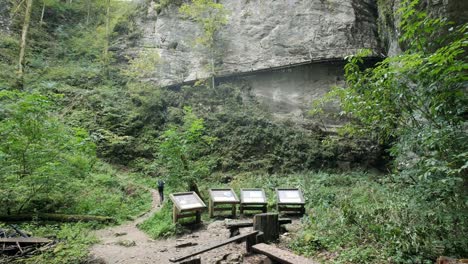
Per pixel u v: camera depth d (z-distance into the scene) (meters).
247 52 23.50
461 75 4.81
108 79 24.03
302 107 21.09
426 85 5.36
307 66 21.77
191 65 24.25
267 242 6.40
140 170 18.05
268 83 22.45
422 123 6.05
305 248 6.00
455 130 5.18
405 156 6.55
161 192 13.20
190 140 11.91
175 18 26.19
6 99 13.06
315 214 8.95
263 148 18.77
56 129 10.82
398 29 10.84
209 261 5.70
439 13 8.41
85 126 18.72
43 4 26.45
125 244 7.36
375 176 16.03
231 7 25.16
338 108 20.25
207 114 20.45
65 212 10.21
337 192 12.16
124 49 26.14
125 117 20.55
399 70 5.31
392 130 6.38
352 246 5.83
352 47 21.17
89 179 13.48
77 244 6.51
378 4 19.86
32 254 6.06
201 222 8.95
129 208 12.06
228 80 23.22
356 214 6.75
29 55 22.86
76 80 22.56
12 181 9.64
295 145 18.61
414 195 5.64
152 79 23.92
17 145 9.52
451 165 4.88
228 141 19.05
